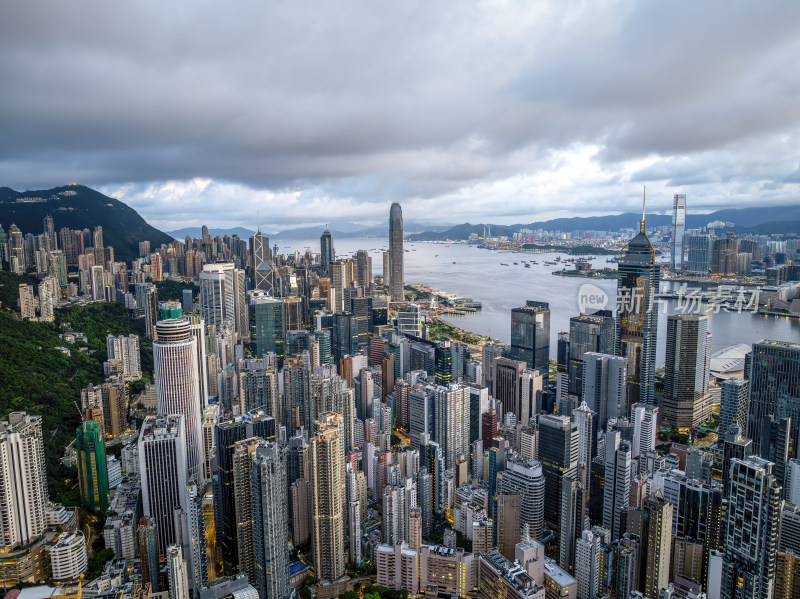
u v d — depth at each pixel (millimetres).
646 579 198500
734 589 167250
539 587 186375
